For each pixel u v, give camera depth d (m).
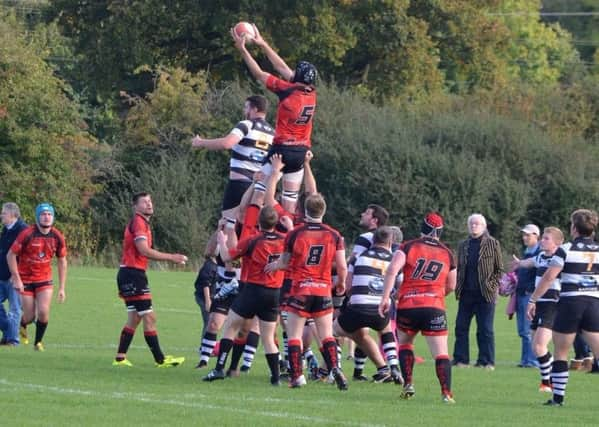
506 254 144.50
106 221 142.12
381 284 45.44
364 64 173.88
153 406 37.44
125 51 158.12
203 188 146.00
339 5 161.75
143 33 160.12
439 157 143.50
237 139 46.72
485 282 56.03
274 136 45.75
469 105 164.62
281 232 45.31
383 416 36.72
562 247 40.56
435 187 143.25
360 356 48.09
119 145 151.75
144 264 50.25
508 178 146.12
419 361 57.38
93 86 166.00
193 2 158.88
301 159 45.00
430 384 47.28
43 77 136.25
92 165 144.62
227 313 50.75
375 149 144.88
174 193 144.25
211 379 45.66
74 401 38.09
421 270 40.81
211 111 152.00
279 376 45.75
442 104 164.38
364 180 144.12
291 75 44.78
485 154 149.75
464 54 179.88
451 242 142.50
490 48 180.25
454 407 39.88
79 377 45.41
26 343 59.91
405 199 142.62
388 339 46.44
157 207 142.12
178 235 140.88
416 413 37.78
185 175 145.25
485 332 56.34
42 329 56.12
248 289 44.66
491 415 38.16
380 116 153.25
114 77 162.75
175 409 36.88
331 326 43.97
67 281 106.81
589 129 173.25
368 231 48.09
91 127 176.50
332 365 43.62
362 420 35.53
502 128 150.62
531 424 36.16
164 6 158.38
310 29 158.12
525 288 57.22
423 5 174.12
